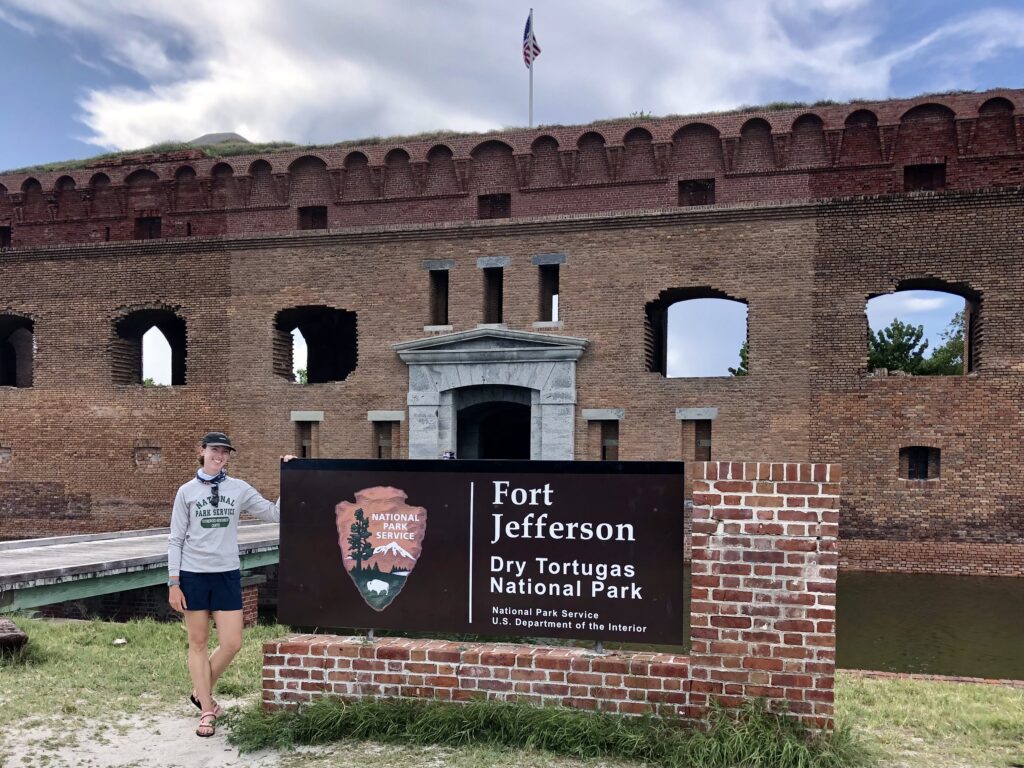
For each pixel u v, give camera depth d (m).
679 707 5.65
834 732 5.54
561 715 5.69
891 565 20.70
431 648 6.13
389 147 25.47
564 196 24.38
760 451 21.67
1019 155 21.33
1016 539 20.05
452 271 24.16
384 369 24.44
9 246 27.91
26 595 11.31
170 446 25.78
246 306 25.47
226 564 6.25
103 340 26.47
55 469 26.59
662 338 27.44
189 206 26.97
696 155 23.56
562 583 6.04
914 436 20.81
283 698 6.30
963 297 22.67
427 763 5.43
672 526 5.87
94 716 6.59
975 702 7.62
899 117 21.98
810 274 21.58
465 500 6.24
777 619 5.51
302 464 6.52
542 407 23.12
